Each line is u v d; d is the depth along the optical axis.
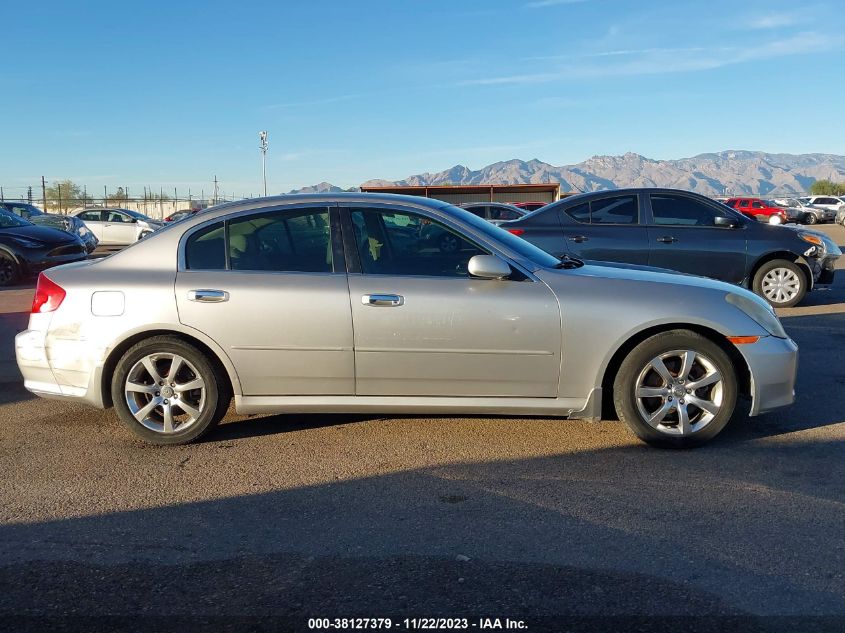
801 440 4.80
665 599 2.94
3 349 8.16
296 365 4.67
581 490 4.04
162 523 3.71
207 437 4.98
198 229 4.84
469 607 2.90
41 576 3.20
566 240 9.38
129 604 2.96
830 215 46.34
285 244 4.79
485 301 4.57
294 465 4.49
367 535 3.54
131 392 4.80
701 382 4.59
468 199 39.84
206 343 4.67
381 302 4.58
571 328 4.55
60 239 14.90
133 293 4.69
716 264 9.63
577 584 3.06
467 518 3.71
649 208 9.59
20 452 4.76
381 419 5.36
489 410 4.69
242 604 2.95
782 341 4.67
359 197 4.88
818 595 2.96
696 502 3.86
